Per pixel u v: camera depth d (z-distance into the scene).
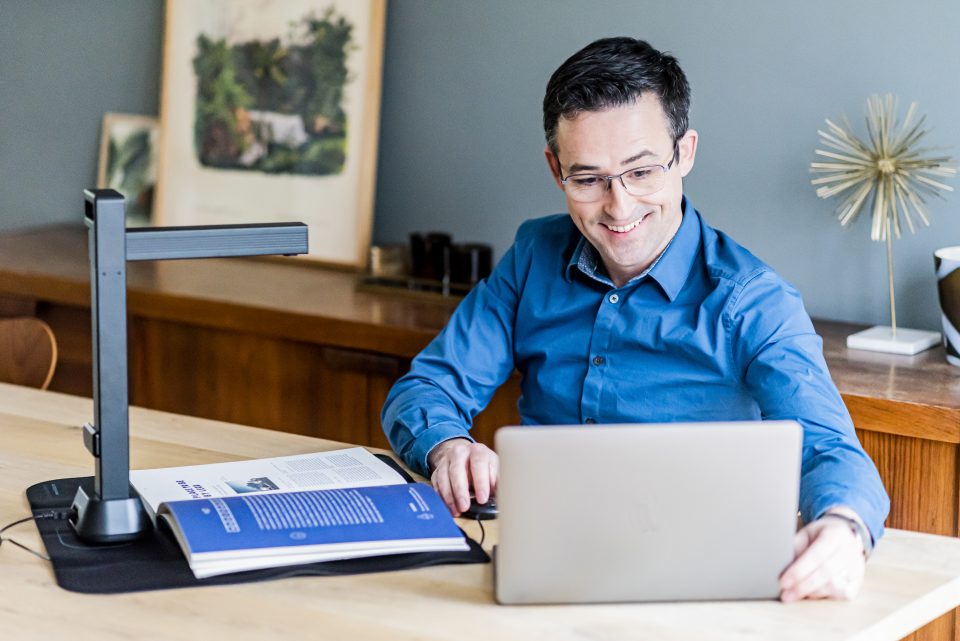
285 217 3.38
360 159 3.26
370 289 3.03
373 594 1.41
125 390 1.53
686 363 1.96
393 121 3.30
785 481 1.33
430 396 2.00
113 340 1.51
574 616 1.35
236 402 2.98
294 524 1.50
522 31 3.06
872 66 2.67
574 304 2.05
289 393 2.91
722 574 1.37
